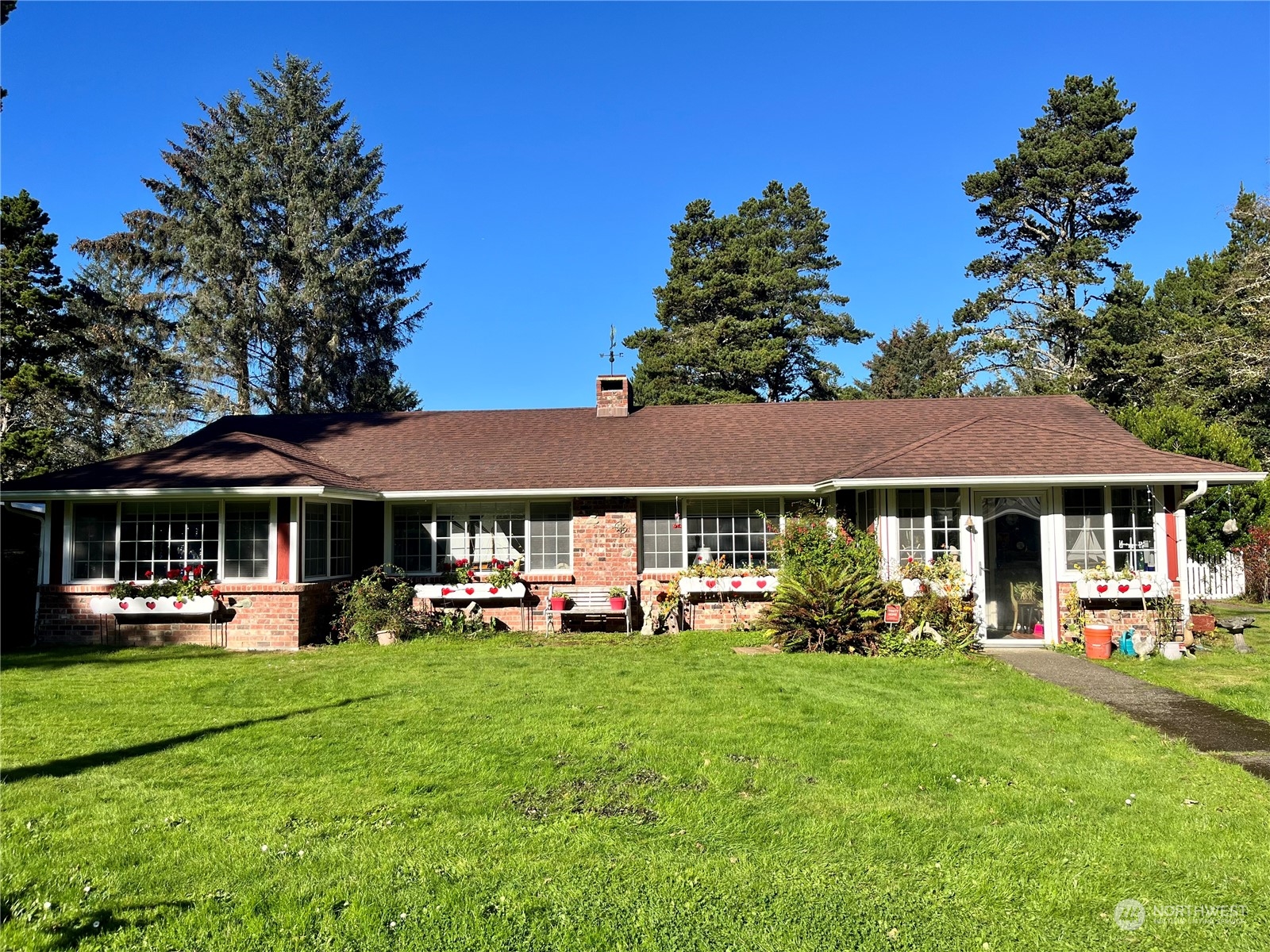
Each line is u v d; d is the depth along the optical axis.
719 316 36.62
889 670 10.64
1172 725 7.84
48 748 7.21
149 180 30.94
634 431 18.16
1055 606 12.70
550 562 15.84
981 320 33.97
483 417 19.77
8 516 16.36
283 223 31.84
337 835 5.28
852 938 4.11
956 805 5.72
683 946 4.04
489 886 4.59
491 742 7.29
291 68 32.62
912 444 13.98
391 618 14.25
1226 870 4.74
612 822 5.48
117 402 31.20
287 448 16.52
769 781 6.21
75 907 4.36
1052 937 4.09
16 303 20.62
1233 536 20.59
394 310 34.19
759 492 14.95
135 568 14.14
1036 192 31.75
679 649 12.90
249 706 8.84
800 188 41.28
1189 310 36.62
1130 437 15.55
